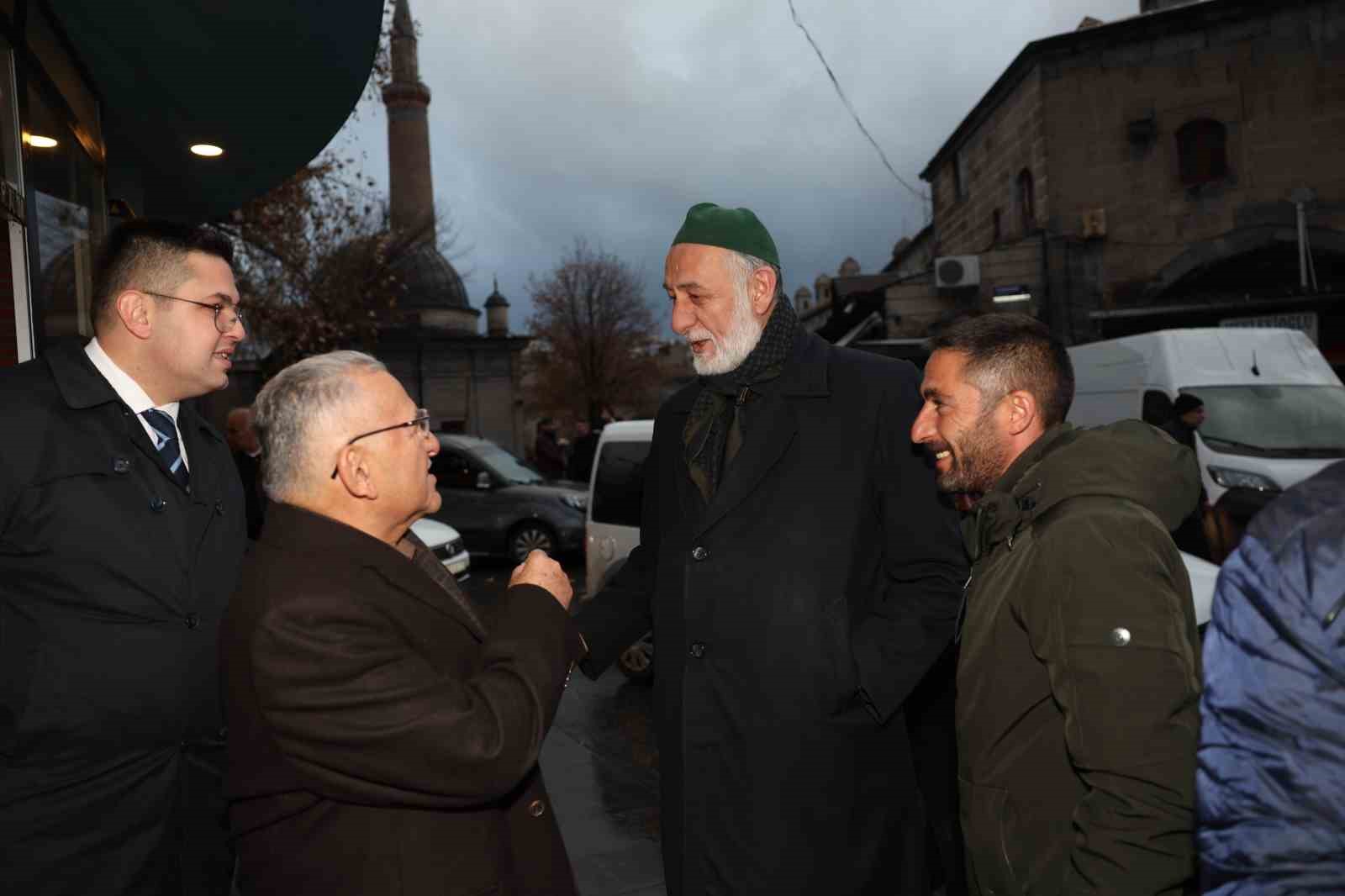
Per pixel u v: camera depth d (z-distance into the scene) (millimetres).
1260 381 8586
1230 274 17688
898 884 1954
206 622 2068
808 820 1849
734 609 1924
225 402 18125
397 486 1540
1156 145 17281
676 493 2193
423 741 1334
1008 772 1477
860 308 20000
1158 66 17234
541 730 1472
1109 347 9805
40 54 3750
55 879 1856
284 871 1410
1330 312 15945
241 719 1413
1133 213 17406
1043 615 1400
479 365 34875
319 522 1473
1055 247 17641
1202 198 17062
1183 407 8211
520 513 11562
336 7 4023
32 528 1897
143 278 2096
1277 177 16703
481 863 1485
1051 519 1473
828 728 1863
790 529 1939
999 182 20391
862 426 1984
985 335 1669
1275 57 16641
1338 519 884
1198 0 17016
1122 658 1306
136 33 4219
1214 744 938
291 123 5465
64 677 1876
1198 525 6531
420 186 47812
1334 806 844
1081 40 17469
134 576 1968
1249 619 918
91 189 4566
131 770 1938
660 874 3557
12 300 3277
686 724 1929
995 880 1482
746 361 2055
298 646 1330
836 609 1889
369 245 15359
